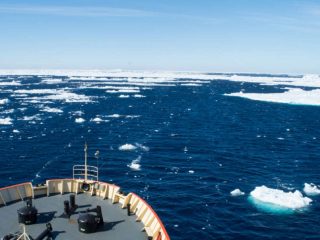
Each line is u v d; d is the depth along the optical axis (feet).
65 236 46.78
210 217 101.81
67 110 306.14
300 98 428.97
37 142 187.11
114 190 59.47
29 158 156.56
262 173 143.13
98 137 202.69
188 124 253.44
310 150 183.62
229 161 159.53
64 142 188.44
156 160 158.30
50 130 218.59
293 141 204.95
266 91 574.15
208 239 89.40
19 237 42.83
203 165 152.35
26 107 318.45
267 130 238.07
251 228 95.55
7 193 56.75
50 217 51.96
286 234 92.73
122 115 286.87
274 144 196.34
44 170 140.15
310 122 276.21
